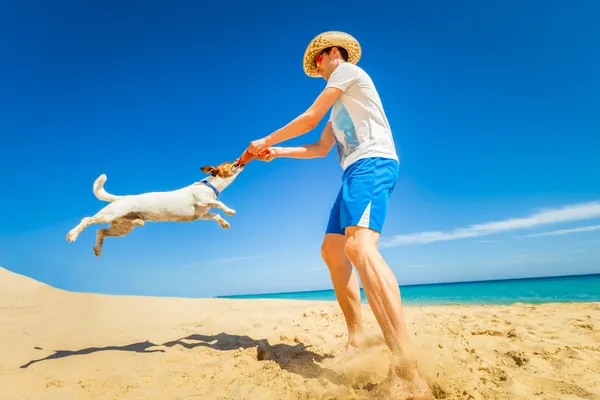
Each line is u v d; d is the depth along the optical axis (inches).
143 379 99.6
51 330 157.5
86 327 166.1
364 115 93.5
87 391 92.3
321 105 94.6
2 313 187.6
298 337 144.7
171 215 133.9
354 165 91.4
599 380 85.2
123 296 258.1
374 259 78.1
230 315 205.2
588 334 135.6
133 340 143.8
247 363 113.6
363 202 85.0
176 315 204.2
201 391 91.6
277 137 99.7
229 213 140.8
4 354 121.1
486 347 120.5
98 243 133.4
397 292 75.4
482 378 90.4
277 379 95.7
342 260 110.3
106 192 134.0
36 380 98.7
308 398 81.9
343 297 110.6
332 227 111.7
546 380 86.5
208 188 141.3
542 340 127.6
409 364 70.9
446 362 100.3
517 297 448.5
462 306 278.2
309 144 125.2
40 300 223.1
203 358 119.6
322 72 110.9
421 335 136.8
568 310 203.2
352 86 94.9
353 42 106.9
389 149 91.7
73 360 116.0
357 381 91.0
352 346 108.0
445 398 77.8
